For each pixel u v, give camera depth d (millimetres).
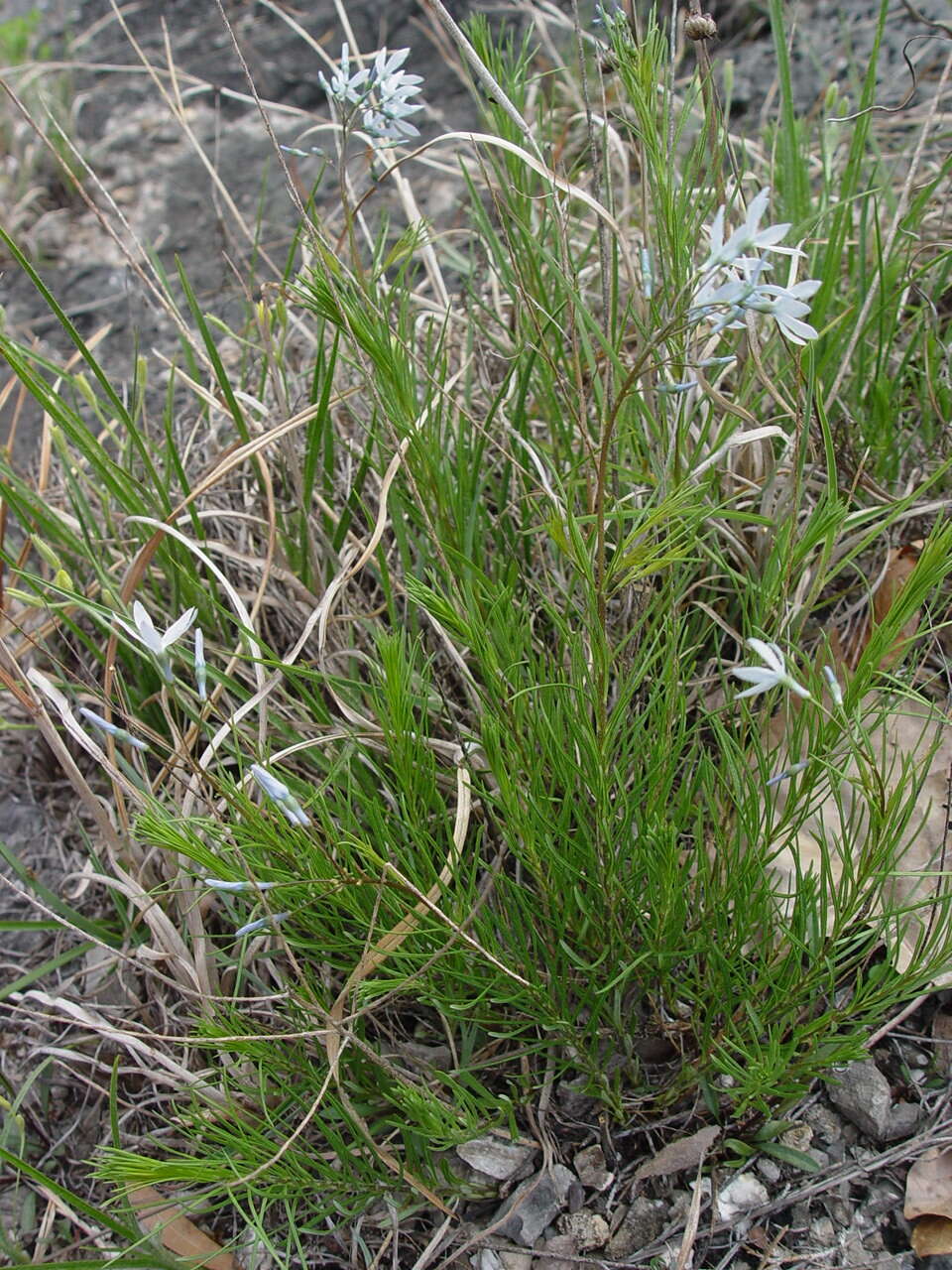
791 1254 320
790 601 384
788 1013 324
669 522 289
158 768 450
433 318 469
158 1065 384
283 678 412
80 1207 303
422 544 420
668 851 299
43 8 981
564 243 327
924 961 339
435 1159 347
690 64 718
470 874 320
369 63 777
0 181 787
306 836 286
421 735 310
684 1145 334
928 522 425
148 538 425
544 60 681
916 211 437
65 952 403
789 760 303
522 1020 341
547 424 440
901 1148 329
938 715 290
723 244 229
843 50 665
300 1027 341
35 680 362
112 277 720
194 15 910
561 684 289
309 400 422
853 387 452
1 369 669
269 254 687
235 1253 350
